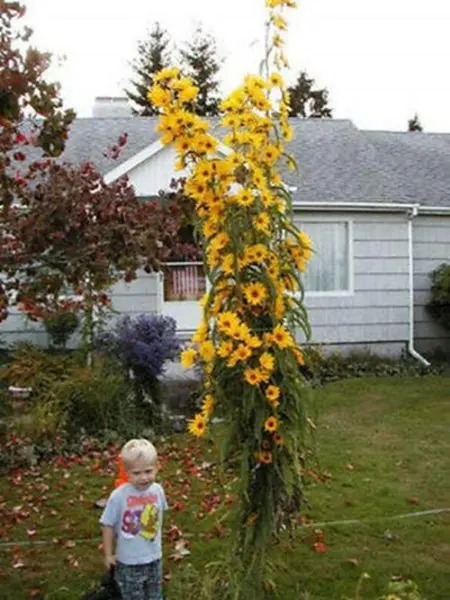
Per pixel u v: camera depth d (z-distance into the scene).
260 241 4.00
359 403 11.55
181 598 4.43
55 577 5.26
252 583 4.06
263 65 4.19
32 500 7.11
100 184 5.81
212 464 8.19
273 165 4.16
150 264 5.77
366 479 7.54
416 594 4.04
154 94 3.98
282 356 3.94
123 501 4.30
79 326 13.30
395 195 15.70
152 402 10.36
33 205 5.68
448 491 7.18
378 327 15.52
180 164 4.04
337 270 15.42
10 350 13.24
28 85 4.93
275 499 4.07
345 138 18.05
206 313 4.04
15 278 6.57
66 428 9.35
